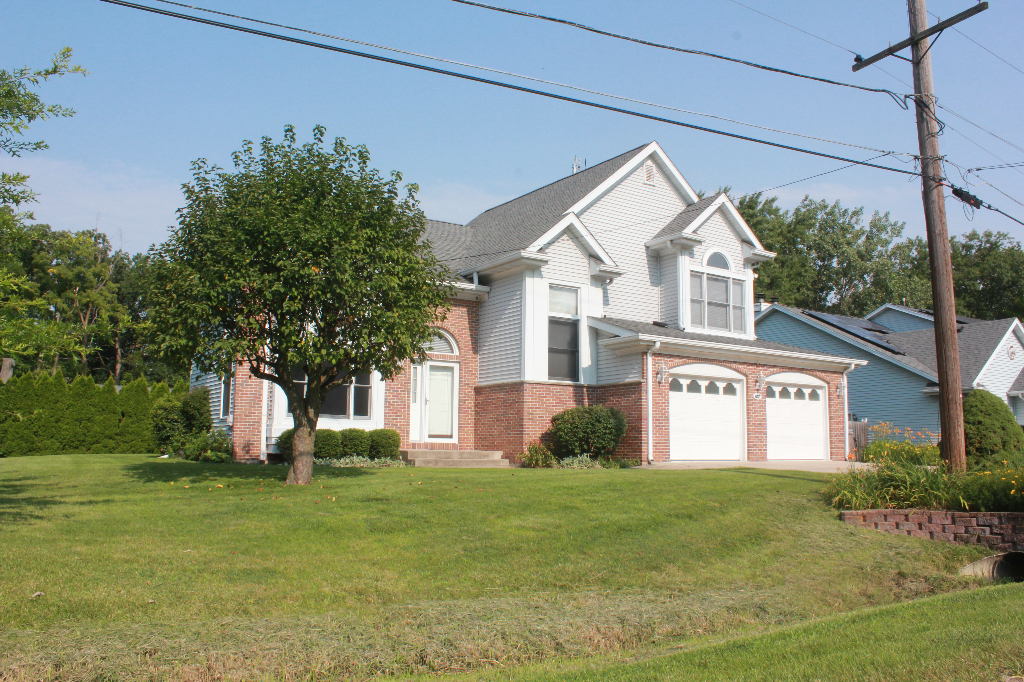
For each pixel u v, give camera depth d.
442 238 26.53
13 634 6.85
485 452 21.53
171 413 22.77
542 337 21.86
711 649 6.82
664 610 8.41
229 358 12.80
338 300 13.33
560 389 22.02
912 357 32.44
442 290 15.16
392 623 7.66
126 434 28.83
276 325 13.70
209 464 18.39
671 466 20.73
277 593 8.43
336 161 14.03
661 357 21.41
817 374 25.09
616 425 20.91
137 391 29.36
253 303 13.31
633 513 12.20
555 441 21.44
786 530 11.97
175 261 13.35
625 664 6.71
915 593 9.80
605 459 20.89
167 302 13.05
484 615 7.98
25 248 11.63
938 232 14.37
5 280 10.27
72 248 12.25
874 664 6.14
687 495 13.49
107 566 8.76
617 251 24.66
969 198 15.34
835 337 33.97
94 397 28.39
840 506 13.29
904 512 12.36
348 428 20.67
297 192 13.45
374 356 13.66
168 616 7.62
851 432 27.81
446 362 22.66
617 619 8.03
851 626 7.35
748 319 26.16
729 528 11.77
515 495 13.20
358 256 13.20
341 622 7.61
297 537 10.38
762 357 23.52
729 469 18.03
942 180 14.61
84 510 11.51
